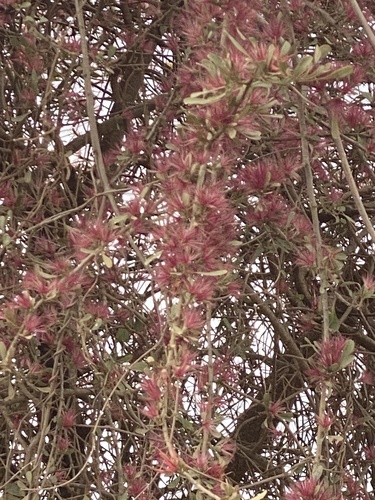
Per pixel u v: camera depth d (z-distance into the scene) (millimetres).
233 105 1381
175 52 2465
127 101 2861
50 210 2217
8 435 2066
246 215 1988
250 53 1330
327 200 2336
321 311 1902
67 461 2211
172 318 1359
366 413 2262
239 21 1699
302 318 2322
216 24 1749
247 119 1435
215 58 1377
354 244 2498
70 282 1604
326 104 1900
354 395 2293
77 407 2219
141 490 1825
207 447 1422
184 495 2264
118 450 1913
